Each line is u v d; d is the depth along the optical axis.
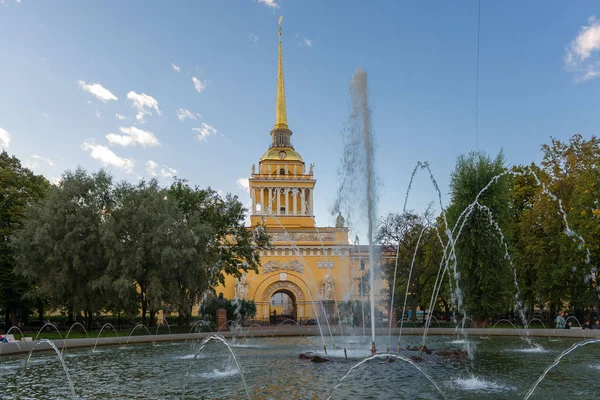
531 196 50.16
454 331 39.31
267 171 80.38
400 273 54.06
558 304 43.75
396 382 16.14
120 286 36.84
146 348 29.70
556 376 17.55
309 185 78.75
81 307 40.06
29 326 50.91
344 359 21.58
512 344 30.33
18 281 44.50
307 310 67.81
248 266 57.81
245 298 66.31
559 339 33.75
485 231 41.38
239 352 26.55
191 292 44.25
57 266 38.97
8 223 45.97
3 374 19.16
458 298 42.72
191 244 42.03
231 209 53.31
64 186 40.97
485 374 17.86
